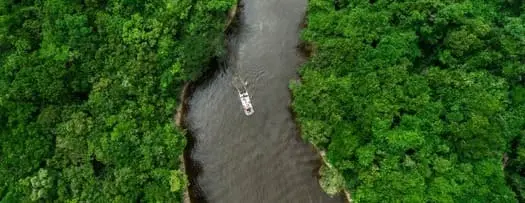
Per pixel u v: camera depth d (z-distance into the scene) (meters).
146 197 55.91
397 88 54.28
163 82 60.38
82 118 58.06
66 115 58.44
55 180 56.72
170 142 58.03
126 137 57.31
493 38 55.50
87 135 57.88
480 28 55.22
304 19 65.56
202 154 61.31
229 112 62.66
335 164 55.00
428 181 51.34
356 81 56.34
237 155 60.62
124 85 59.31
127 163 56.66
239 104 62.69
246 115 62.06
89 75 60.62
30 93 57.75
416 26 57.50
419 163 51.56
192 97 63.94
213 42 61.28
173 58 61.41
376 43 58.47
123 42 61.81
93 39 61.72
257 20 66.81
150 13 63.59
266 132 61.00
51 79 58.41
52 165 56.97
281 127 60.84
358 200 53.19
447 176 50.97
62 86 58.44
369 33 58.22
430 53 58.50
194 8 63.06
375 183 52.31
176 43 62.34
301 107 58.06
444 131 52.50
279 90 62.56
